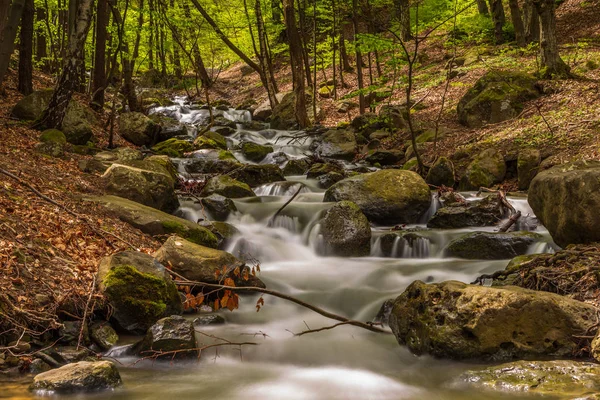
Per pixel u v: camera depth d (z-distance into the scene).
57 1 22.42
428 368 5.81
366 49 15.31
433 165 13.98
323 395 5.14
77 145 14.60
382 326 7.06
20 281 6.23
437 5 23.48
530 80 17.14
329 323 7.34
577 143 13.05
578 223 7.87
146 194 10.57
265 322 7.31
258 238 10.45
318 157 17.73
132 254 7.11
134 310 6.49
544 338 5.77
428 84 21.05
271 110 25.00
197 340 6.46
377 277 8.73
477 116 16.91
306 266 9.48
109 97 24.91
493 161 13.52
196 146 17.95
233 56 33.97
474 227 10.85
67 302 6.28
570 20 25.89
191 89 33.16
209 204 11.38
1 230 7.13
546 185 8.64
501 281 7.36
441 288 6.26
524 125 15.08
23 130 14.07
